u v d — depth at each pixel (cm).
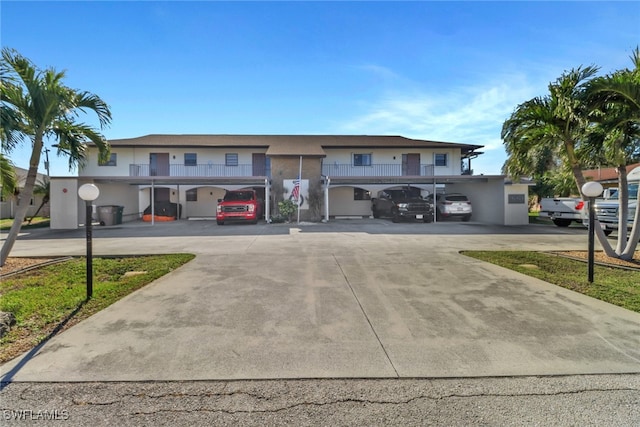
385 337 376
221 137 2778
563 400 265
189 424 238
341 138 2853
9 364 314
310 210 1998
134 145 2444
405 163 2638
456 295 523
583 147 848
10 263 772
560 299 503
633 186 1310
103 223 1814
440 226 1661
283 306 472
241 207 1792
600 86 701
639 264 758
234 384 287
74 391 275
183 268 700
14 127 699
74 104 810
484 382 290
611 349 346
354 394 274
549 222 1923
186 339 368
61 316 432
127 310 454
